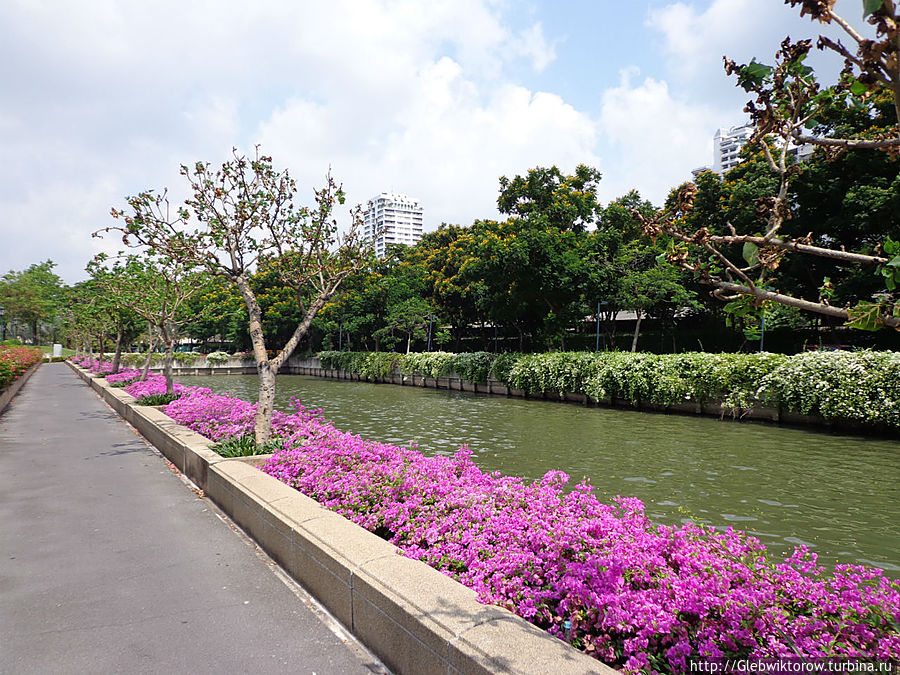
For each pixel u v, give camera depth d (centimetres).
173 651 327
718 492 795
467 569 372
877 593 294
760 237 205
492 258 2492
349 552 368
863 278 1677
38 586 417
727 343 2527
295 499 493
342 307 3975
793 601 297
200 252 812
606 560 334
